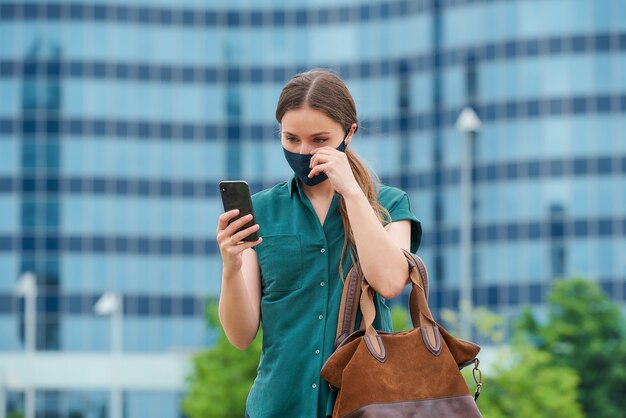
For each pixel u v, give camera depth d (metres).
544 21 118.69
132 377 127.25
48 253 127.12
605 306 112.38
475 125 72.56
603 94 118.06
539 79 118.81
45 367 126.06
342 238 8.57
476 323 75.50
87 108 128.75
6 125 127.56
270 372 8.52
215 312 89.00
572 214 117.94
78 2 129.12
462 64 121.56
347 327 8.39
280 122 8.48
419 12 125.12
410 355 8.21
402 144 125.44
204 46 131.88
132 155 129.75
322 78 8.44
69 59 128.75
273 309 8.55
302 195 8.64
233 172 131.50
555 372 76.88
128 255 128.62
